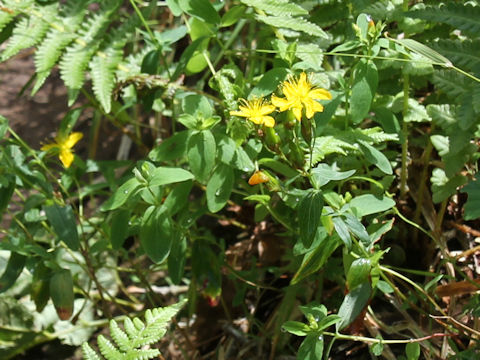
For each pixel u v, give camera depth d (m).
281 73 0.50
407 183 0.56
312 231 0.44
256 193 0.55
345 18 0.56
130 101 0.62
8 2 0.56
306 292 0.56
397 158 0.57
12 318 0.65
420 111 0.53
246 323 0.59
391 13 0.52
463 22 0.48
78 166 0.60
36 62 0.54
